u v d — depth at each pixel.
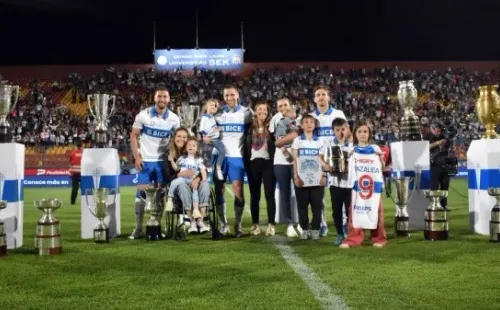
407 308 4.18
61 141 30.06
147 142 8.29
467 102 35.94
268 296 4.55
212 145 8.51
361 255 6.38
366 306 4.24
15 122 32.00
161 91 8.27
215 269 5.66
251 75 38.91
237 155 8.29
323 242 7.52
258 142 8.17
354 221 7.12
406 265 5.75
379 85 38.16
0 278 5.33
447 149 11.07
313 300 4.41
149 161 8.29
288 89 37.62
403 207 8.07
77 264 6.01
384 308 4.18
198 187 8.38
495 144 7.91
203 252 6.73
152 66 38.84
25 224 10.30
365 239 7.76
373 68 39.53
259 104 8.17
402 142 8.79
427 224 7.62
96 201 7.68
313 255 6.43
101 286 4.97
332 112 8.20
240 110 8.36
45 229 6.66
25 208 14.01
